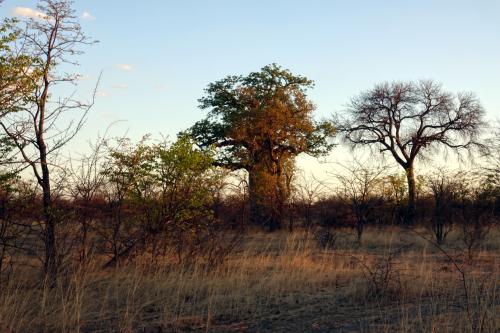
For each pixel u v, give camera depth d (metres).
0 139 9.23
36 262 9.96
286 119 32.34
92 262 10.24
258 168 31.81
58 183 9.84
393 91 36.72
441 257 14.21
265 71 34.38
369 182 21.30
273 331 6.83
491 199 19.33
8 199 8.95
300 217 24.11
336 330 6.76
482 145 35.69
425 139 36.47
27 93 9.34
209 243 12.16
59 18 10.12
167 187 12.19
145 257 11.34
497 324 6.22
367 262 12.80
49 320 7.21
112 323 7.25
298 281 10.10
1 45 8.98
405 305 8.04
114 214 11.45
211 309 8.02
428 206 26.39
